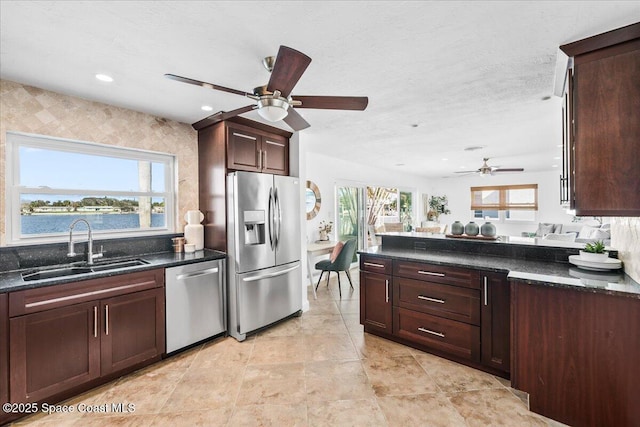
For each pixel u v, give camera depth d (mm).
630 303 1512
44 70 2008
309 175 5121
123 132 2766
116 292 2215
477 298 2309
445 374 2271
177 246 3020
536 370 1801
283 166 3629
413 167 6930
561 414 1720
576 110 1712
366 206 6566
